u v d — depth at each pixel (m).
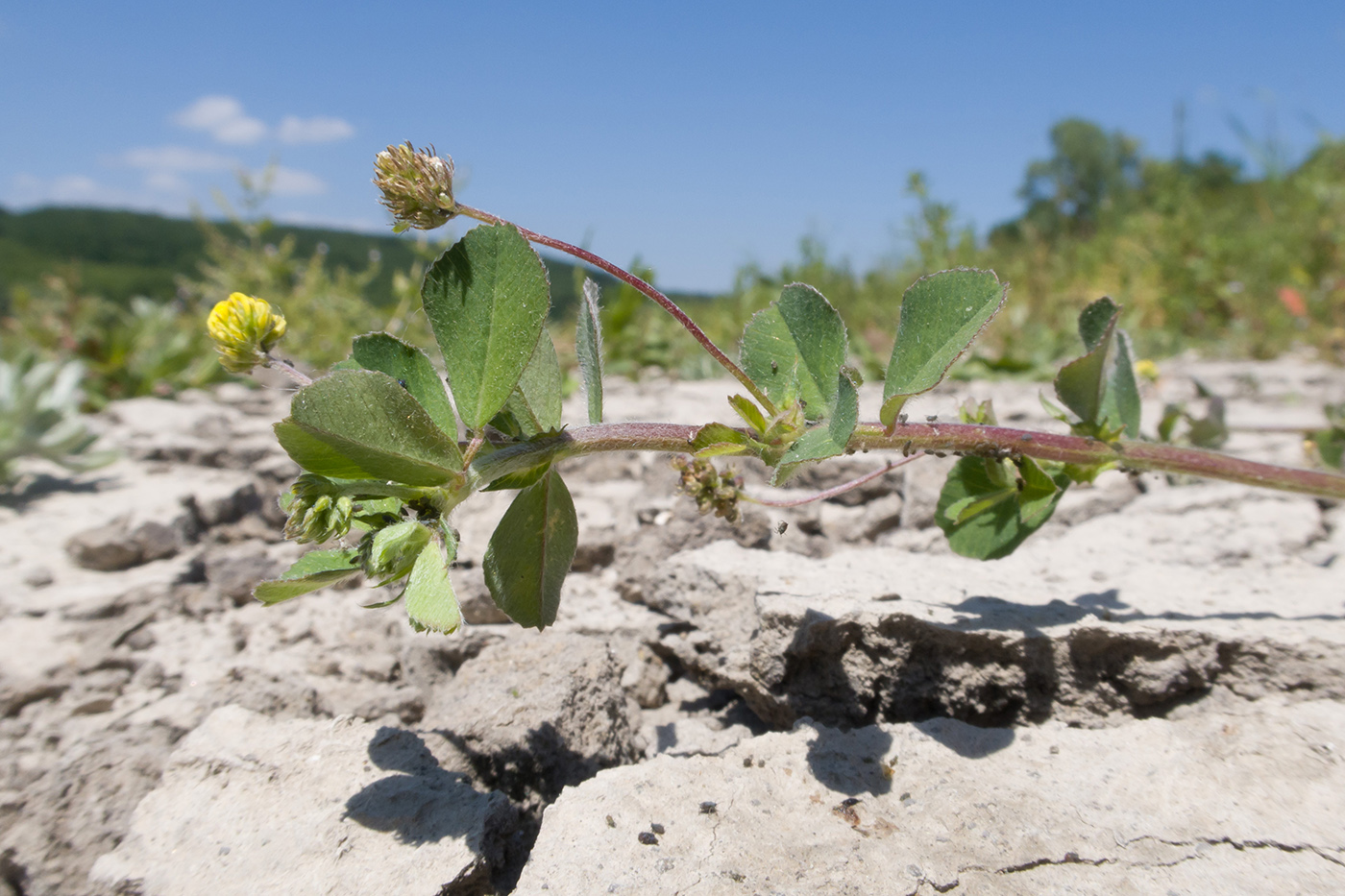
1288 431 0.15
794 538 0.14
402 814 0.08
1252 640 0.09
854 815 0.08
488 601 0.12
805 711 0.10
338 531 0.06
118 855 0.08
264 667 0.12
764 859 0.07
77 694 0.12
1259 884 0.07
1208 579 0.11
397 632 0.13
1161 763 0.08
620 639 0.12
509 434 0.08
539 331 0.07
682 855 0.07
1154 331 0.44
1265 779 0.08
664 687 0.11
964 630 0.09
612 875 0.07
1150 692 0.09
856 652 0.10
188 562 0.15
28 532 0.16
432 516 0.07
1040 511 0.09
